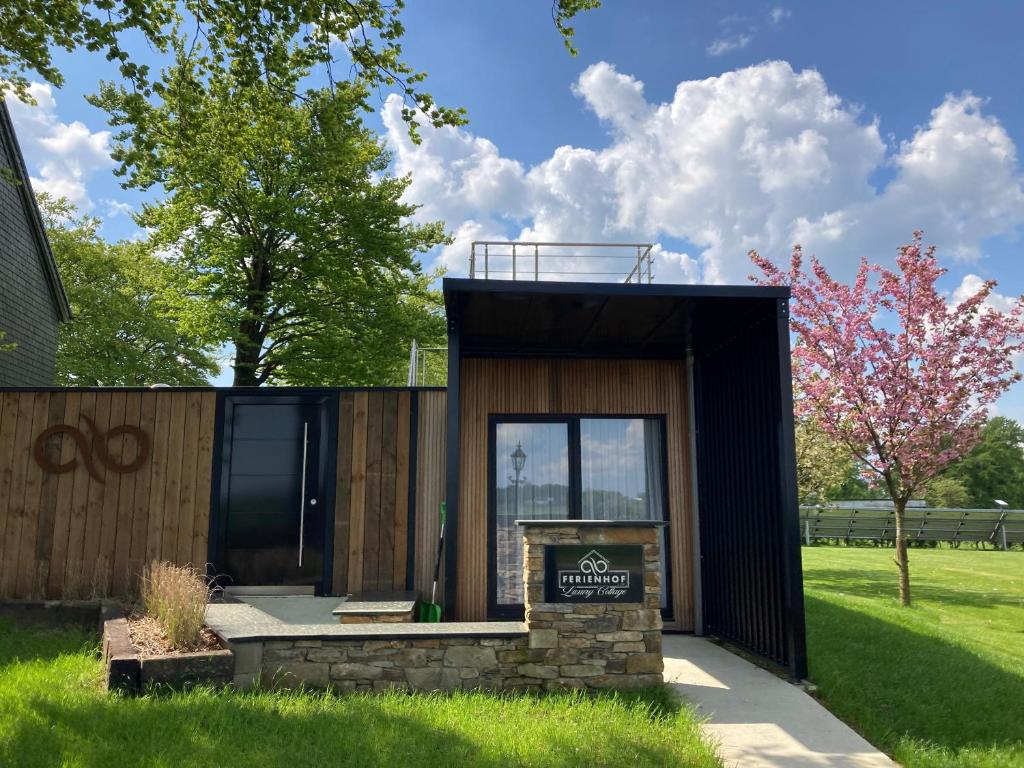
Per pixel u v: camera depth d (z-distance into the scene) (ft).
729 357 23.57
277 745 12.69
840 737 15.08
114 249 78.02
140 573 24.08
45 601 22.86
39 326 44.83
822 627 24.89
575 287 19.76
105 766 11.50
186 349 82.38
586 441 26.35
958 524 79.36
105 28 20.86
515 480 25.84
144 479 24.66
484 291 19.66
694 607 25.40
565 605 17.29
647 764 12.47
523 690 16.94
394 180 66.74
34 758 11.56
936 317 36.06
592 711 15.25
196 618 17.02
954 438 35.73
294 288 62.64
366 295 65.41
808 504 61.26
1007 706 18.24
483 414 25.95
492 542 25.09
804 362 38.27
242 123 28.19
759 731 15.35
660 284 19.86
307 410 25.25
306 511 24.68
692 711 15.92
